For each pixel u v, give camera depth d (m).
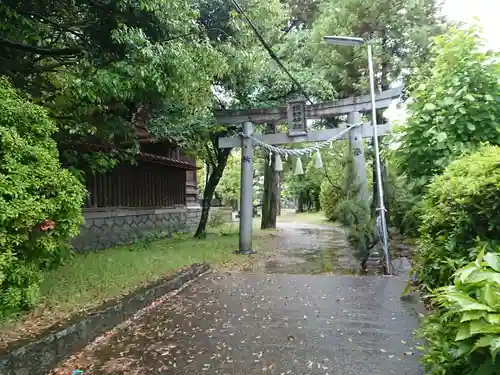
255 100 9.39
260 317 4.02
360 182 7.31
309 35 11.77
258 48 7.47
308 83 9.16
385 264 6.32
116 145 6.46
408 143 4.80
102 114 5.53
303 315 4.07
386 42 11.17
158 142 9.58
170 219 11.95
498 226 2.75
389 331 3.56
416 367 2.82
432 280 3.55
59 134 5.29
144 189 10.55
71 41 5.26
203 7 6.90
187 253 7.57
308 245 9.96
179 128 8.13
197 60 4.95
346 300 4.61
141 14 4.79
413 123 4.74
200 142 9.41
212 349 3.21
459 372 1.59
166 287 4.89
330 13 11.49
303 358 3.02
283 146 13.00
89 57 4.65
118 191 9.42
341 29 10.91
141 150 10.11
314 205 31.30
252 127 8.44
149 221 10.68
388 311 4.16
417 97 4.89
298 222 19.19
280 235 12.48
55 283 4.48
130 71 4.36
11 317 3.25
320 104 7.87
